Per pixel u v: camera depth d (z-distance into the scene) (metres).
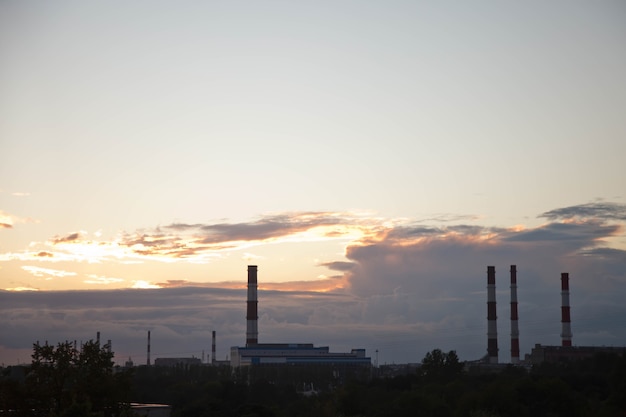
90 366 109.81
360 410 194.25
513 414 174.62
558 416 174.12
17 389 105.62
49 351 108.56
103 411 105.38
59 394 107.81
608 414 171.75
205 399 191.00
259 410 171.75
